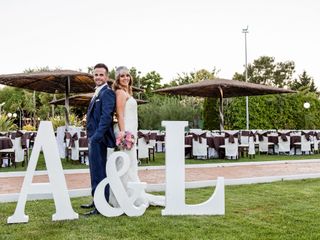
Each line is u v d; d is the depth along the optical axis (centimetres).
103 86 501
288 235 389
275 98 2134
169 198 470
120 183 462
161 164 1081
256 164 1077
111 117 486
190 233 393
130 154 500
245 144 1302
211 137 1238
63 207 446
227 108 2061
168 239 374
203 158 1277
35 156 438
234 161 1186
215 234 390
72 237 380
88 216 465
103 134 482
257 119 2084
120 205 462
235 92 1551
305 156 1372
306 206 522
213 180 727
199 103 2438
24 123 3534
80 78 1252
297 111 2172
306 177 804
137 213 466
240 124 2058
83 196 605
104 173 496
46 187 442
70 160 1178
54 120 2069
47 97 3416
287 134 1426
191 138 1268
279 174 849
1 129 1695
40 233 393
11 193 614
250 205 527
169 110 2178
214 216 466
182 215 470
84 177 798
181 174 472
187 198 581
